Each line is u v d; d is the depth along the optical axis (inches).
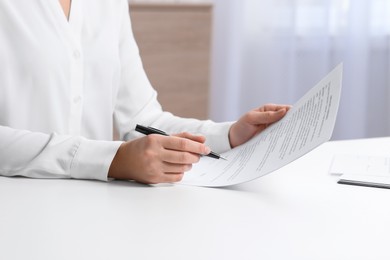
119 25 60.1
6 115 51.2
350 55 144.5
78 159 42.4
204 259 27.6
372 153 52.2
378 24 144.4
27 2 51.4
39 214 33.7
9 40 50.5
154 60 124.0
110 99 58.3
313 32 143.9
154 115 59.6
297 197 38.3
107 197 37.5
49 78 51.9
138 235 30.5
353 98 145.1
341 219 33.9
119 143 42.9
